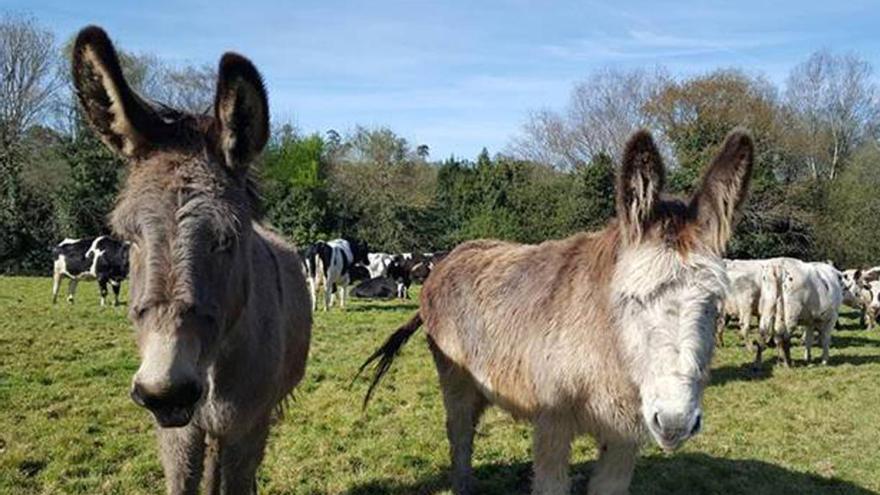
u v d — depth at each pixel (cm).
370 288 2255
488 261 463
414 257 2684
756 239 2867
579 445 625
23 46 3256
